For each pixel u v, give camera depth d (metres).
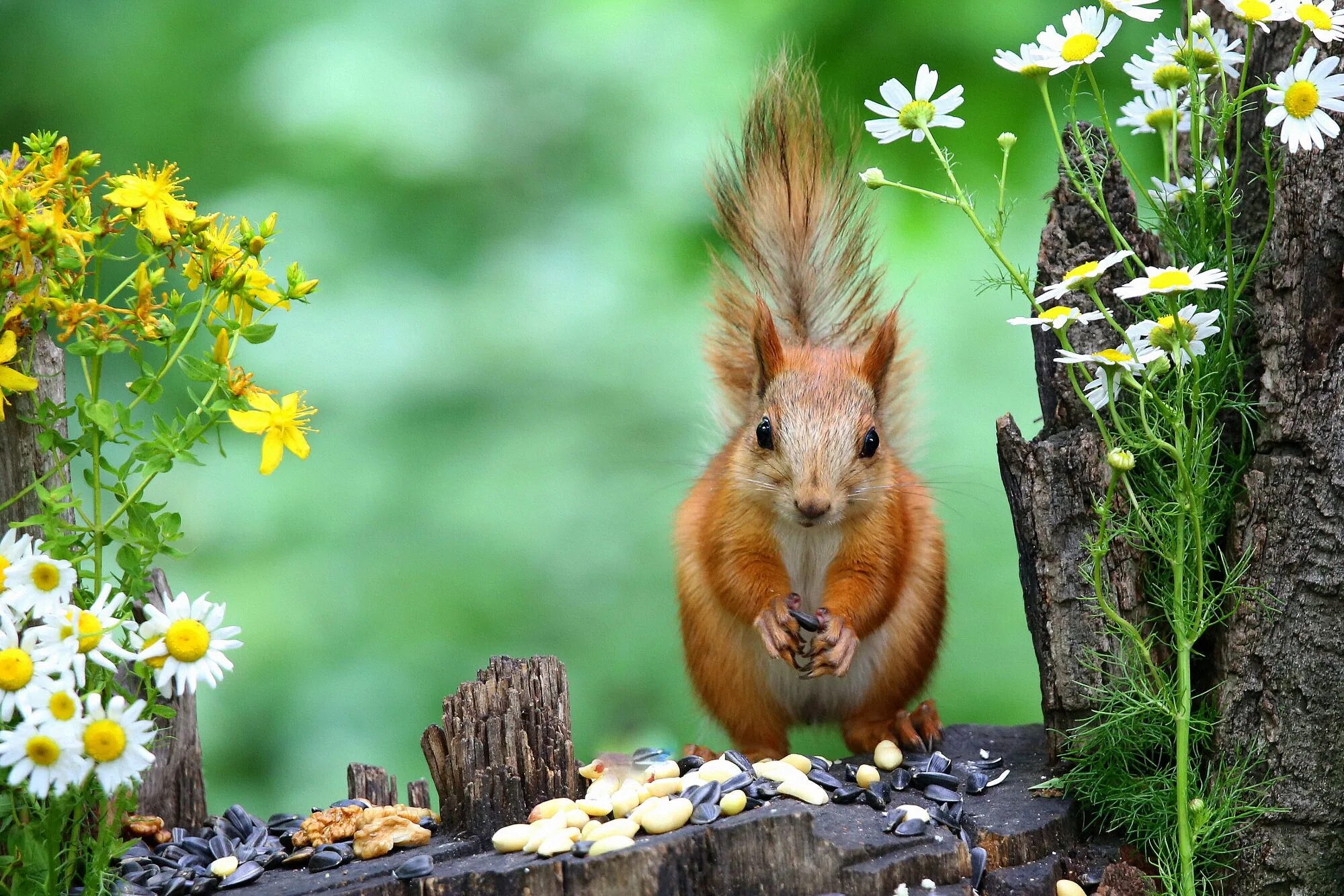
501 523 12.32
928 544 7.84
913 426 8.61
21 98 13.72
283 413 5.72
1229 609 6.17
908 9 10.88
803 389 7.62
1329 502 5.96
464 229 13.67
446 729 6.46
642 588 12.16
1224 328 6.07
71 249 5.50
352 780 7.39
